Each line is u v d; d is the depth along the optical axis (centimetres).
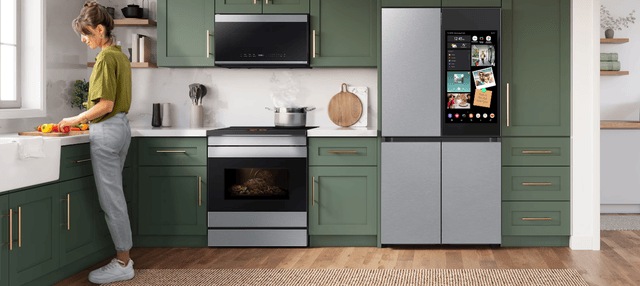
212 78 605
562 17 540
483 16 533
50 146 416
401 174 542
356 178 546
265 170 549
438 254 527
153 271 475
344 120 592
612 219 693
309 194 547
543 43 541
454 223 541
